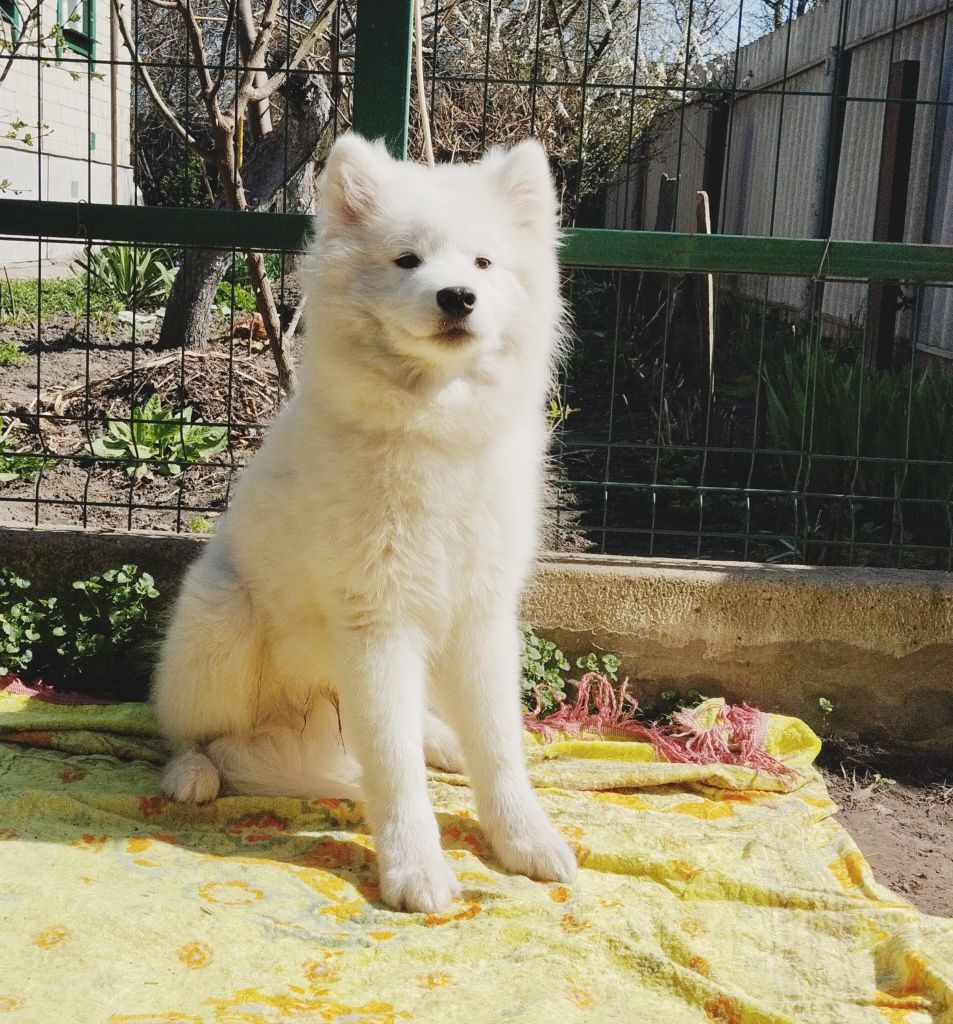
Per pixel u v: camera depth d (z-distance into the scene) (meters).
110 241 1.40
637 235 1.37
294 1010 0.81
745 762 1.25
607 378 3.16
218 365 2.38
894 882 1.11
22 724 1.24
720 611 1.39
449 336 0.95
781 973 0.90
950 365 2.41
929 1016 0.84
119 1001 0.81
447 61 3.25
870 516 1.83
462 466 1.00
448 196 1.03
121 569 1.42
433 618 1.02
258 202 2.60
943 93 2.62
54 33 1.67
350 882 1.00
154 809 1.10
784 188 3.78
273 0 1.80
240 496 1.12
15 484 1.90
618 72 3.92
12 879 0.93
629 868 1.03
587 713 1.37
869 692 1.40
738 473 2.13
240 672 1.13
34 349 2.97
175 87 4.47
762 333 1.46
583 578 1.40
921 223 2.74
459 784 1.21
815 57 3.46
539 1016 0.80
